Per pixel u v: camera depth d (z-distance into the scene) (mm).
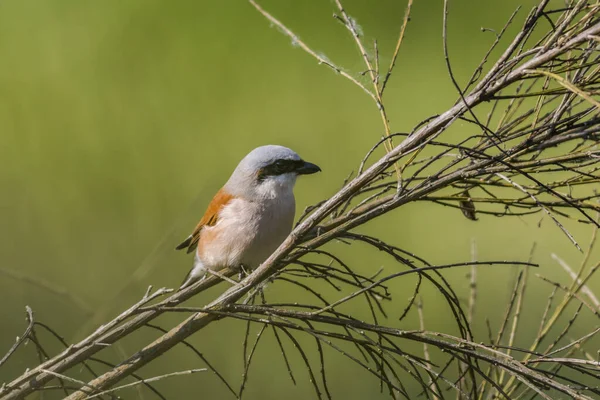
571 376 8508
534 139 4402
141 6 16266
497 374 5332
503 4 15875
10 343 10422
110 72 14891
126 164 13383
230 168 13289
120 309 10898
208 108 14406
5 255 11945
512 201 4727
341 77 14930
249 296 5082
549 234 12438
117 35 15781
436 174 4688
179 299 5266
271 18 5160
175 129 13922
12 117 13508
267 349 10922
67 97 14281
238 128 14078
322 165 13570
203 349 10758
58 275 11766
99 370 9992
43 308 11016
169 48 15469
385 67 14781
